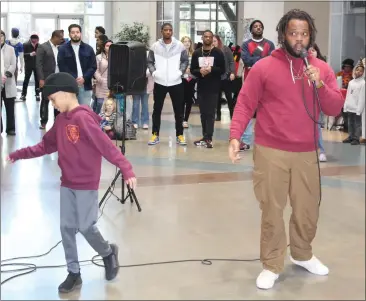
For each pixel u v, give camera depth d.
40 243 3.89
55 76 3.04
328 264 3.47
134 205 4.86
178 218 4.52
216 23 17.45
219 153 7.34
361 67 7.48
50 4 19.95
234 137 3.13
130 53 4.95
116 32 19.47
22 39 19.62
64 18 20.08
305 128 3.08
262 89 3.11
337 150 7.29
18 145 7.36
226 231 4.21
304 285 3.24
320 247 3.67
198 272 3.45
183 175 6.02
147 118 9.37
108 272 3.29
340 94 3.16
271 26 11.16
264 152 3.11
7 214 4.45
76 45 7.55
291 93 3.05
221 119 10.98
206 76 7.54
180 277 3.37
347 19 10.05
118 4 19.30
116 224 4.34
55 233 4.09
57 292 3.14
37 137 8.09
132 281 3.31
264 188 3.13
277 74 3.05
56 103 3.04
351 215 3.85
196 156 7.11
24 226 4.21
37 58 8.09
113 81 5.00
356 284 3.22
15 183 5.44
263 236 3.25
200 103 7.71
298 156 3.10
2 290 3.15
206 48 7.53
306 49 3.02
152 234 4.13
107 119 7.80
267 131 3.11
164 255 3.72
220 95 10.51
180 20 17.97
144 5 18.98
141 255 3.71
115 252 3.34
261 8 11.49
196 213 4.66
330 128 9.18
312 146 3.13
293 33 3.00
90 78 7.63
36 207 4.69
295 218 3.28
